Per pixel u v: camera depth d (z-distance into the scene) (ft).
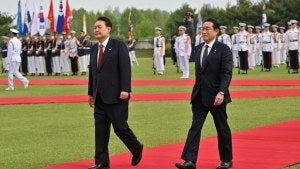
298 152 39.29
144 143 44.37
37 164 37.99
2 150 42.83
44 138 47.62
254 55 136.46
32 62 138.92
